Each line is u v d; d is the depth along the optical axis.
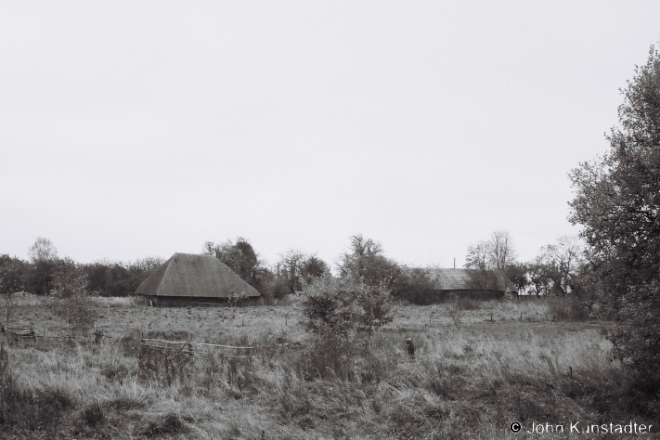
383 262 62.09
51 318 37.44
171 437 12.27
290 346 23.11
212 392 15.52
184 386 15.65
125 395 14.20
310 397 15.21
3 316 37.22
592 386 16.00
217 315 45.62
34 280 65.56
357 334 20.17
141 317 42.00
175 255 68.25
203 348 20.77
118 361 18.44
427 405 14.77
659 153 14.88
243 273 77.88
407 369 17.72
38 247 108.50
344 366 17.53
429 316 42.97
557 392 15.77
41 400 13.24
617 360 17.41
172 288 63.53
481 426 13.60
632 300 15.33
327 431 13.16
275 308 59.12
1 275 42.56
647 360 15.27
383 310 22.80
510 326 34.25
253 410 14.09
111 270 78.50
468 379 16.73
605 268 16.39
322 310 18.98
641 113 16.20
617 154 16.50
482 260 92.56
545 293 80.88
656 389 15.45
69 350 20.61
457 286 84.88
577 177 17.19
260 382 16.23
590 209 16.30
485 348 20.28
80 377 15.47
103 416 12.91
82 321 27.19
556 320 38.69
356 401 15.05
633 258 15.93
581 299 38.34
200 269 68.00
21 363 17.08
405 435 12.95
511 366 17.47
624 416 14.54
